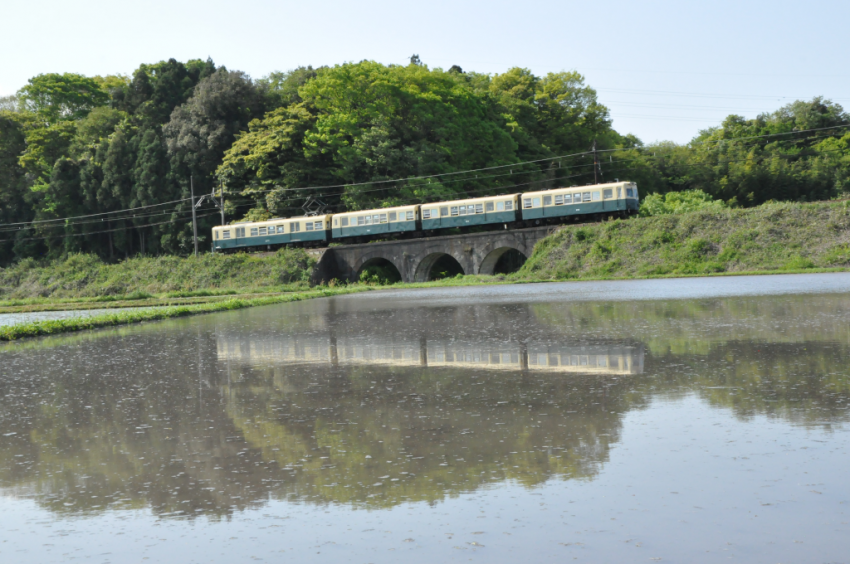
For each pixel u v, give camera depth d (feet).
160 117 354.54
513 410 38.19
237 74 331.36
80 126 374.43
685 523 22.67
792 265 174.50
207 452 32.83
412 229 249.14
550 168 320.91
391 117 293.64
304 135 296.51
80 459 32.71
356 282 258.57
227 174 302.66
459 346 65.46
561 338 67.15
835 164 359.46
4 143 364.99
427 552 21.38
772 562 19.95
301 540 22.63
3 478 30.27
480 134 297.94
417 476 28.07
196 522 24.53
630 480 26.50
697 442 30.71
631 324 76.13
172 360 66.08
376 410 39.86
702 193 289.33
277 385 49.55
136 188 321.93
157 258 288.92
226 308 148.56
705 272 183.21
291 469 29.66
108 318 117.08
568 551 21.07
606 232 212.02
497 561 20.58
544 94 349.41
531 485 26.50
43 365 67.82
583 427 33.99
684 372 46.55
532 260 216.95
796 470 26.73
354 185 277.44
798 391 39.34
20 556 22.33
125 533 23.84
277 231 273.33
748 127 415.23
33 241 352.90
